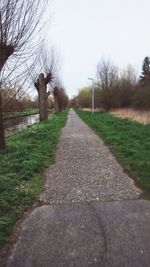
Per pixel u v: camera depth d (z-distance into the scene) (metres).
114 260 3.69
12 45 7.63
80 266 3.61
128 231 4.40
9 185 6.45
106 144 12.06
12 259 3.81
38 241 4.21
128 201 5.59
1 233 4.43
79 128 19.77
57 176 7.41
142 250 3.89
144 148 10.38
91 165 8.47
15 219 4.93
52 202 5.65
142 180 6.76
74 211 5.18
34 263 3.71
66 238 4.26
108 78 47.12
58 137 14.49
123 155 9.52
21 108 12.50
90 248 3.98
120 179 7.02
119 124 20.20
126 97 45.31
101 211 5.13
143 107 35.34
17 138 13.47
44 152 10.10
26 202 5.64
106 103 46.78
